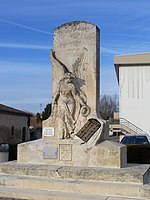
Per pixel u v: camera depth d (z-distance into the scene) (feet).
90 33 31.24
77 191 25.11
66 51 32.01
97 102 31.12
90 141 29.01
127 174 25.21
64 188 25.46
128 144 59.36
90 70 31.04
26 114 127.24
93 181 25.95
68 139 30.01
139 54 108.58
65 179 26.78
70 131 30.45
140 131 108.06
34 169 28.07
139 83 110.01
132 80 110.63
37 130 143.54
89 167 28.14
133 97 110.22
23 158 31.09
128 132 108.06
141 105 109.29
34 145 30.81
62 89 30.86
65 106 30.78
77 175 26.63
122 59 109.40
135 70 110.52
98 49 31.86
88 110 30.48
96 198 23.35
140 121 108.99
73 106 30.76
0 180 27.37
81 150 28.96
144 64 109.60
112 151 27.94
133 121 109.50
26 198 24.75
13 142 115.65
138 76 110.22
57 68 31.73
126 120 109.91
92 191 24.75
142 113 108.99
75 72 31.48
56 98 31.37
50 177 27.43
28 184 26.55
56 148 29.91
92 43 31.14
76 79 31.27
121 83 111.55
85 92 31.01
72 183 25.34
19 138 121.60
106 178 25.76
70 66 31.76
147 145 54.49
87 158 28.71
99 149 28.37
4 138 108.68
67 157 29.43
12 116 115.96
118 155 27.76
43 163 30.22
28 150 30.99
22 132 124.88
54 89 31.78
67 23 32.19
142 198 23.39
